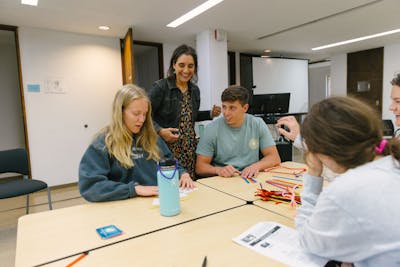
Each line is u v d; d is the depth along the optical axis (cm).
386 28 443
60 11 318
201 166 186
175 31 424
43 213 113
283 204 121
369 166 69
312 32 457
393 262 63
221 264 75
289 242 86
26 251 84
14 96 483
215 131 190
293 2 320
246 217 107
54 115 394
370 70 617
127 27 389
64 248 86
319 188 92
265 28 426
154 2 302
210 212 112
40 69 381
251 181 156
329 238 69
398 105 138
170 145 199
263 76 647
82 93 413
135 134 147
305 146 76
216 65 430
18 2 289
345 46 584
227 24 398
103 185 125
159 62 507
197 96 218
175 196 109
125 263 77
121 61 443
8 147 483
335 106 69
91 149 134
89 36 415
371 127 66
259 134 193
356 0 321
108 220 106
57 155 400
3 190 239
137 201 126
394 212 63
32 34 373
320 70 832
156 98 196
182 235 93
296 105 703
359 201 64
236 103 178
